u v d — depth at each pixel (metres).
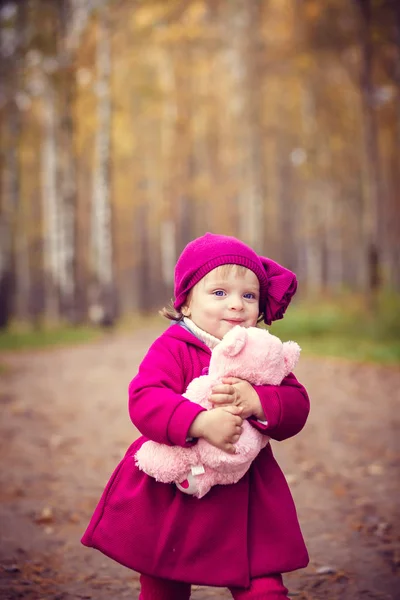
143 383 2.16
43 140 26.17
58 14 19.78
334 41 19.75
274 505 2.20
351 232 37.56
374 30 17.28
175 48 28.11
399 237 31.31
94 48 20.67
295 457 5.69
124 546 2.15
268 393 2.13
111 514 2.20
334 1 19.12
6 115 21.33
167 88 29.89
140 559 2.13
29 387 9.26
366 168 17.55
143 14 21.41
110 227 20.09
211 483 2.10
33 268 34.88
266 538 2.15
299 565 2.14
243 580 2.09
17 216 21.42
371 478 5.06
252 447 2.08
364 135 17.62
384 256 31.86
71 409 7.73
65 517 4.22
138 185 33.88
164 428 2.06
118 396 8.54
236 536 2.12
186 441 2.04
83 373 10.55
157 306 37.88
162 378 2.18
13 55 19.48
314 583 3.28
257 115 23.42
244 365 2.13
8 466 5.41
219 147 32.97
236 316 2.24
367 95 17.55
